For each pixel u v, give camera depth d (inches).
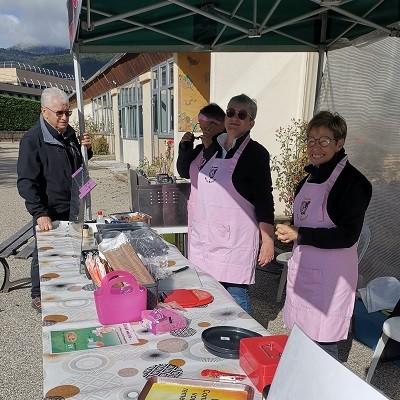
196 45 150.3
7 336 127.9
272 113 248.5
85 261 82.7
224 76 246.7
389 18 131.3
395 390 103.3
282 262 149.9
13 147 1047.6
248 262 99.0
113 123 763.4
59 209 133.2
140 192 139.9
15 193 386.9
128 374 48.8
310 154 83.3
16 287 164.6
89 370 49.6
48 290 75.2
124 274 62.7
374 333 121.3
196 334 59.1
